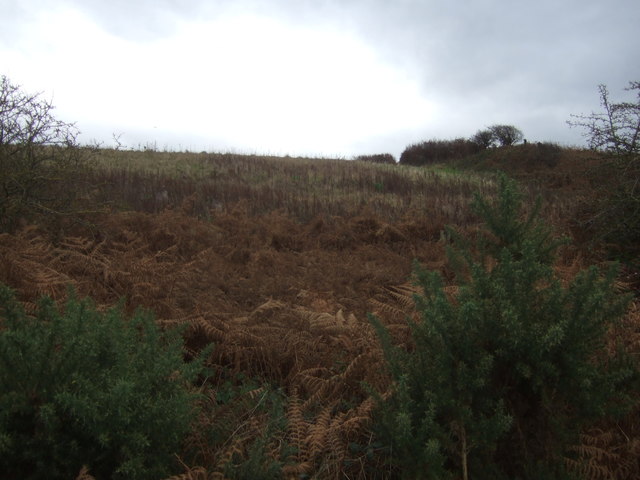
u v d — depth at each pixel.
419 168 20.77
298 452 2.87
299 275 6.77
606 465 2.75
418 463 2.35
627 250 6.59
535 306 2.73
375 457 2.84
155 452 2.33
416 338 2.82
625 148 7.11
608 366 2.92
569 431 2.54
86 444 2.20
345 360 3.92
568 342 2.53
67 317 2.73
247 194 12.09
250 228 8.97
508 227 4.50
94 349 2.42
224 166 16.52
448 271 6.57
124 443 2.20
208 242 8.06
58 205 7.34
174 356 2.67
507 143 30.20
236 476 2.52
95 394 2.22
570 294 2.63
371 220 9.51
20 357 2.25
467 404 2.52
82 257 5.80
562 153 21.48
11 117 6.88
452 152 31.47
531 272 2.75
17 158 6.89
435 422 2.50
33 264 4.98
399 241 9.07
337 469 2.78
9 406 2.10
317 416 3.24
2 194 6.79
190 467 2.57
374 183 14.81
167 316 4.50
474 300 2.73
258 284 6.13
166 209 9.18
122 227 7.86
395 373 2.78
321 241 8.96
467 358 2.58
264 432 2.84
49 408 2.04
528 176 17.98
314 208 10.97
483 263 4.46
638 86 6.91
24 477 2.14
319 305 5.16
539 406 2.56
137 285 5.00
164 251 7.17
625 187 6.82
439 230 9.40
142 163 15.52
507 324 2.49
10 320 2.54
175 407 2.42
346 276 6.69
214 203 11.27
